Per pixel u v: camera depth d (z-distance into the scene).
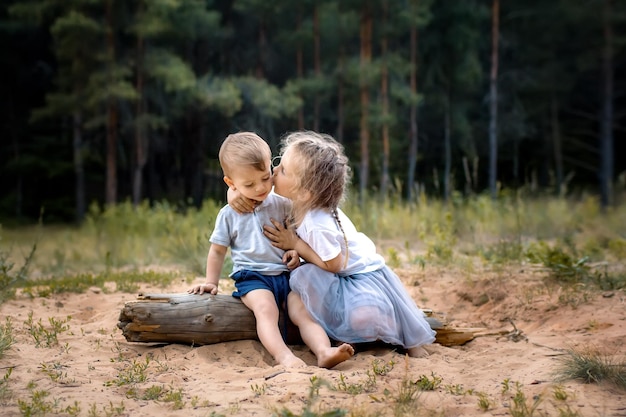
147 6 24.70
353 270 4.21
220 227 4.32
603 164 28.73
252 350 4.09
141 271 7.56
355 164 32.25
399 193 11.97
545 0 32.16
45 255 10.57
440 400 3.14
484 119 35.44
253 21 31.25
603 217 11.99
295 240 4.17
